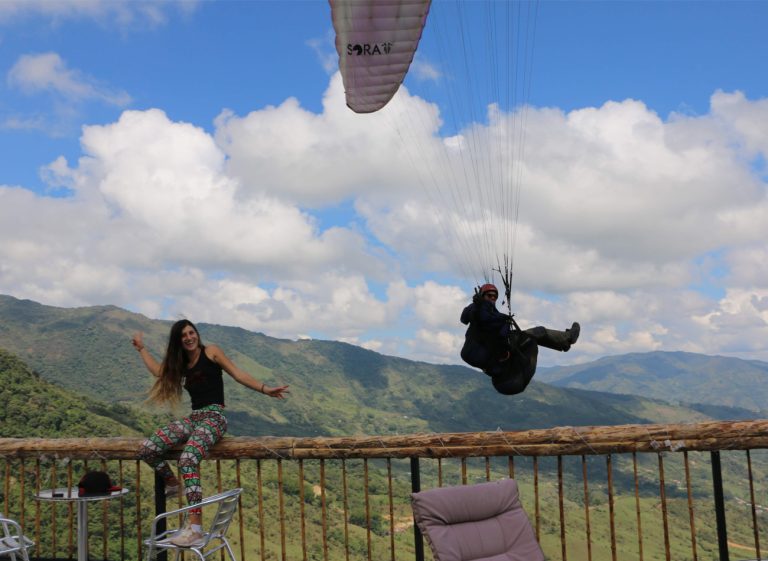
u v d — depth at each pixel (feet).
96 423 180.65
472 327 15.07
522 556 10.99
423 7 11.60
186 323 13.61
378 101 13.19
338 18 11.80
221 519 12.63
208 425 13.32
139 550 13.80
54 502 13.66
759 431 10.85
